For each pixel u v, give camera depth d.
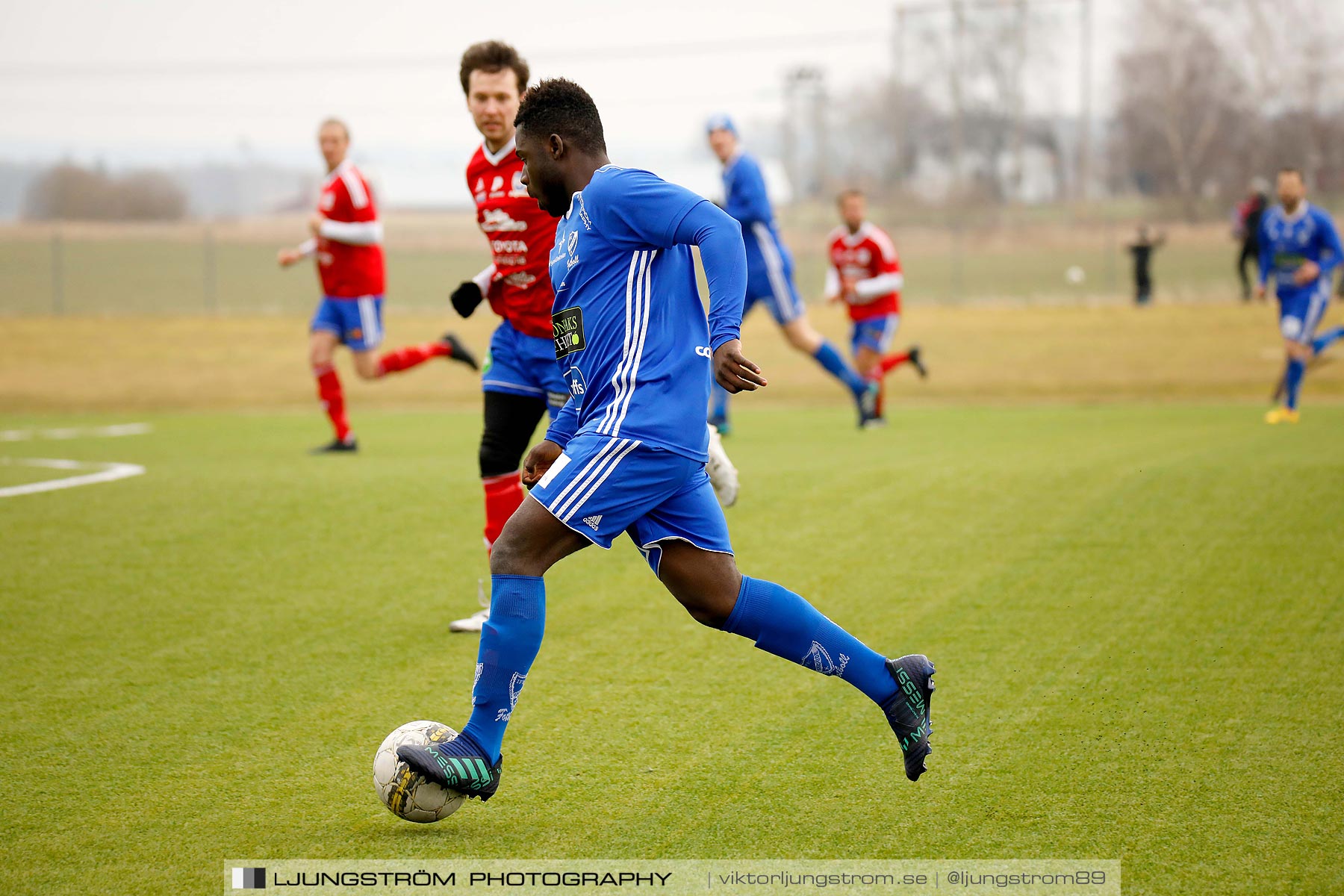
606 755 13.84
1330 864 10.77
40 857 11.29
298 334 81.31
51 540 25.77
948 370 66.19
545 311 18.77
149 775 13.37
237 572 23.06
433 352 40.25
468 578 22.64
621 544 25.23
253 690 16.34
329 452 39.72
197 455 39.28
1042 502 28.02
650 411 11.98
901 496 29.23
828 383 63.78
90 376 66.25
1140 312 84.94
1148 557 22.78
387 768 11.80
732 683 16.42
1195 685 15.85
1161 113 185.50
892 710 12.50
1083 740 13.98
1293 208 44.34
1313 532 24.27
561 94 12.71
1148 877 10.58
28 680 16.75
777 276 42.06
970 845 11.31
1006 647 17.61
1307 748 13.57
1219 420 46.62
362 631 19.20
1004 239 162.38
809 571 22.28
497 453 19.33
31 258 171.88
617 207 12.00
